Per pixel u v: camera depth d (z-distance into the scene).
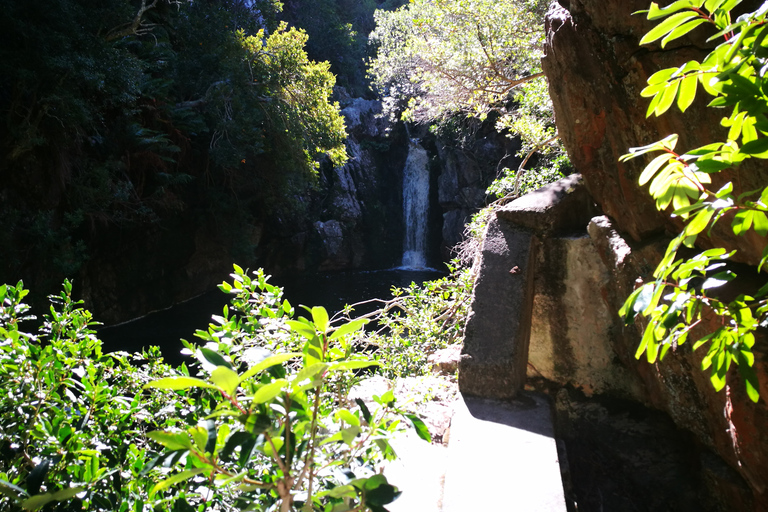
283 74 18.64
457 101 10.41
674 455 2.69
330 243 25.91
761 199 1.09
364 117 28.72
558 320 3.19
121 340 13.99
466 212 24.05
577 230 3.29
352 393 3.05
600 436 2.90
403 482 2.29
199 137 19.22
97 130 14.21
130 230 16.27
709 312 2.00
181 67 17.75
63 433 1.39
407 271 26.73
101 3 13.62
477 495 1.91
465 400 2.70
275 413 1.02
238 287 2.14
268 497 1.08
